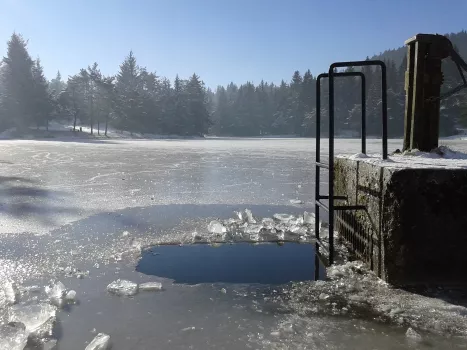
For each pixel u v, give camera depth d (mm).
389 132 82000
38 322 2531
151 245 4309
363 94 4383
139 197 7270
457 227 3049
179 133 83375
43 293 3004
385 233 3131
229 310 2721
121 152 21453
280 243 4441
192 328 2463
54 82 119562
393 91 83688
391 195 3066
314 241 4504
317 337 2340
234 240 4527
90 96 68125
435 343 2268
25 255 3875
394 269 3074
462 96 68750
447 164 3328
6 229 4863
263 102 118188
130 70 91688
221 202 6832
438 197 3037
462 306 2697
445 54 4844
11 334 2375
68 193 7637
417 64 4859
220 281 3301
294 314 2656
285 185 8906
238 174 11023
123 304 2828
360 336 2348
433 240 3049
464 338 2320
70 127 73375
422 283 3068
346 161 4258
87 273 3438
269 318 2598
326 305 2793
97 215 5707
